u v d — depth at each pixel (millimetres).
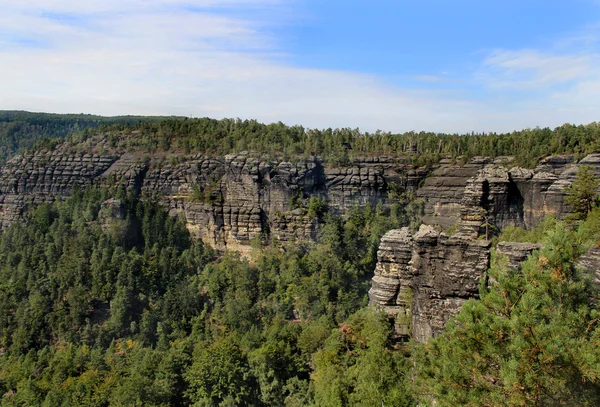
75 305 141625
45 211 184250
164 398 102750
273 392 101438
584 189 109625
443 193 171125
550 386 37156
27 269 156375
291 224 174875
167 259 164125
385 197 177750
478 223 137625
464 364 42969
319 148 192250
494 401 39094
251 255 173500
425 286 70750
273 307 144625
